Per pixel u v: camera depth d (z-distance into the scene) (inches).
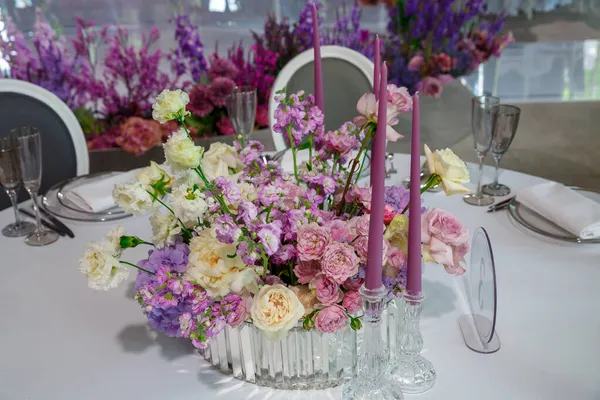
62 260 53.9
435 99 140.6
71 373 40.2
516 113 59.6
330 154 38.3
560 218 53.2
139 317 45.7
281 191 33.6
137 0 127.6
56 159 83.2
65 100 129.0
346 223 35.6
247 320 35.5
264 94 130.9
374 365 34.5
